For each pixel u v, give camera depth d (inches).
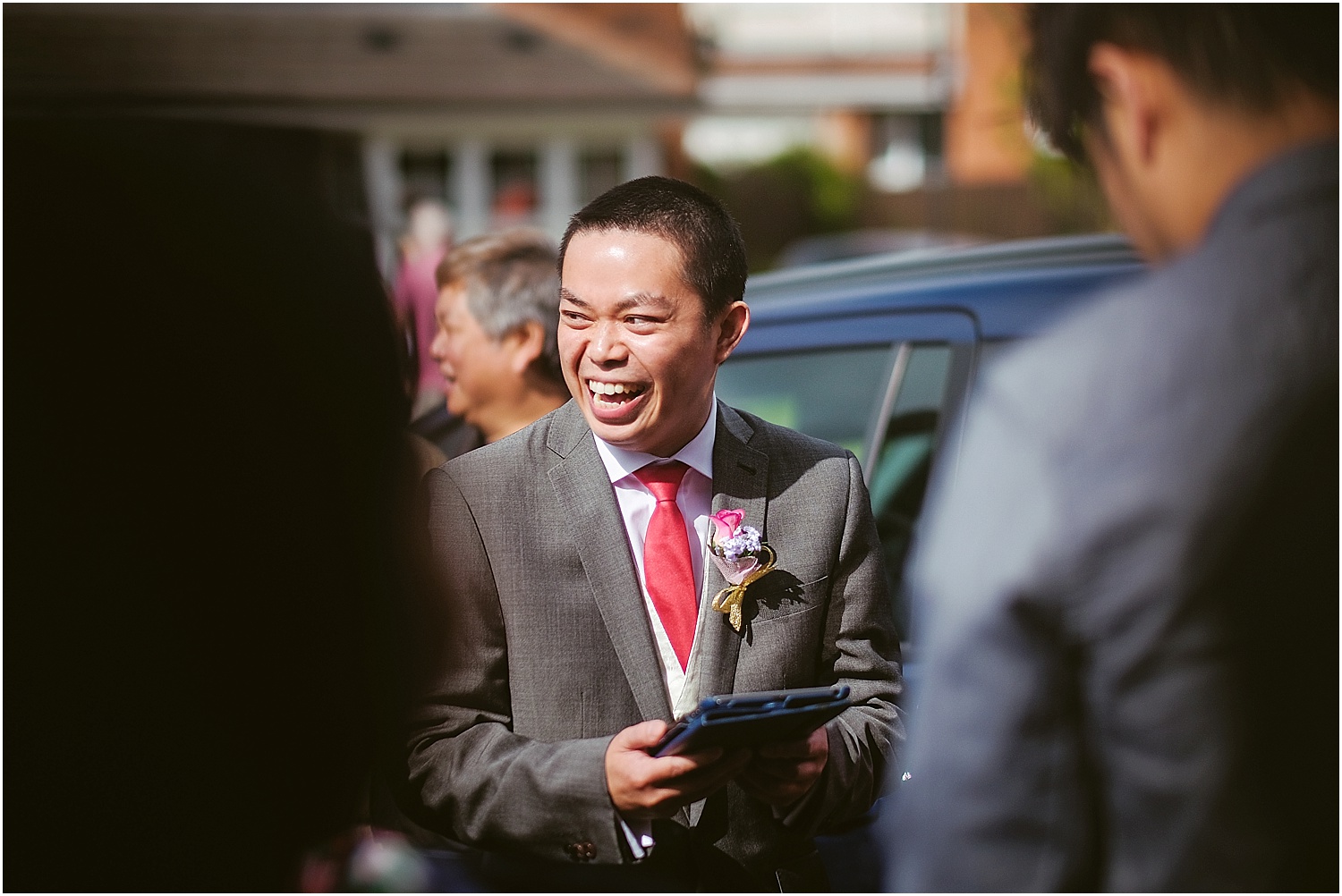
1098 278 81.4
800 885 65.7
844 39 732.7
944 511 44.5
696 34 733.3
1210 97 40.4
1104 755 41.1
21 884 40.8
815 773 60.3
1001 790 42.1
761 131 829.2
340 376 43.8
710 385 68.0
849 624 68.3
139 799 41.2
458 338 103.7
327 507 43.3
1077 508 40.1
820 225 761.6
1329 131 40.2
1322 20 39.8
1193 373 39.4
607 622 64.5
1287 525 39.2
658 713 63.5
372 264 46.0
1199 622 39.3
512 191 682.2
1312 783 39.6
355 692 44.6
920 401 83.7
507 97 651.5
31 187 39.7
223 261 41.1
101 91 48.4
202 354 40.7
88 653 40.6
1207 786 39.5
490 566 65.4
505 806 60.0
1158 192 42.2
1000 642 41.5
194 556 41.0
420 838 68.1
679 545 67.1
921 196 674.2
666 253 62.3
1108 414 40.2
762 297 97.7
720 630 65.0
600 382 63.2
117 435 40.0
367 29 671.1
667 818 62.9
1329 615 39.3
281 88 607.8
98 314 39.7
